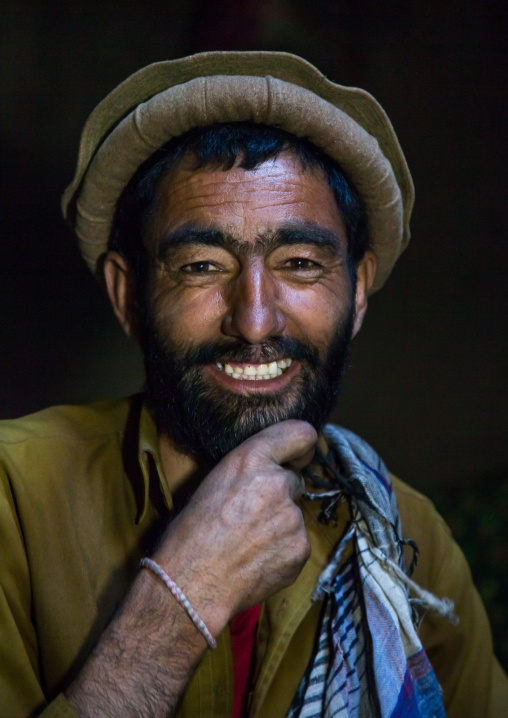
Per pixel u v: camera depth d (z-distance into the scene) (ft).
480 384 16.15
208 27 15.29
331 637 4.17
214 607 3.41
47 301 19.13
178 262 4.17
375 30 17.08
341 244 4.41
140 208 4.43
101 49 21.11
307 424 3.98
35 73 20.90
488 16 16.98
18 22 20.79
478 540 13.92
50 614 4.06
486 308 16.28
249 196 4.08
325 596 4.35
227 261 4.13
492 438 16.02
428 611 5.12
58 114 20.97
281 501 3.66
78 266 19.66
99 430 4.82
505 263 16.29
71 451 4.58
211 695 3.98
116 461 4.69
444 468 15.97
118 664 3.30
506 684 5.45
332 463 4.74
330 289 4.32
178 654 3.35
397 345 16.31
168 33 21.11
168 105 4.12
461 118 16.96
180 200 4.16
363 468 4.65
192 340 4.19
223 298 4.16
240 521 3.55
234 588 3.47
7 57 20.74
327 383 4.39
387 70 17.31
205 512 3.57
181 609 3.36
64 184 20.67
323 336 4.30
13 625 3.84
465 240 16.53
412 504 5.36
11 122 20.75
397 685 3.99
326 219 4.27
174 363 4.26
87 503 4.41
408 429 16.10
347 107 4.52
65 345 18.61
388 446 16.05
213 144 4.09
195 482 4.55
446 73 17.22
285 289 4.19
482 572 13.24
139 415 4.94
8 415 16.75
